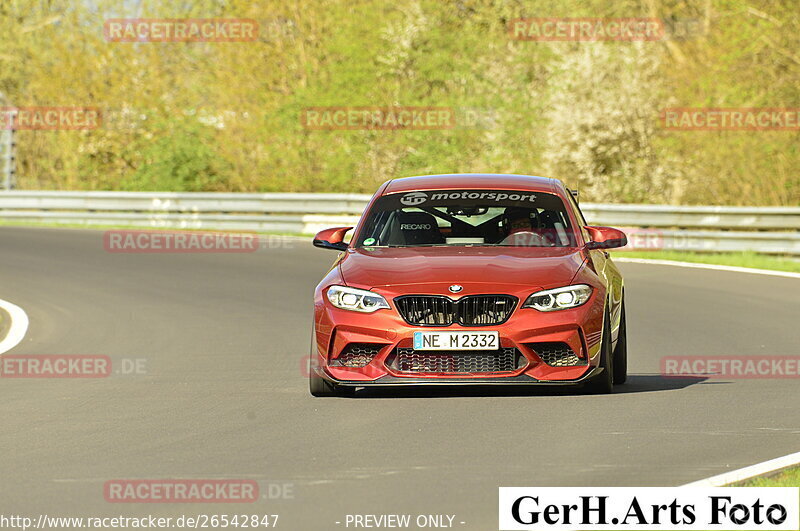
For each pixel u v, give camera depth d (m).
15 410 33.75
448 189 37.12
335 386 34.25
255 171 120.31
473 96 118.88
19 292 63.69
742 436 28.50
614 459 26.06
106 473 25.47
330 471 25.25
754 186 103.00
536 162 115.00
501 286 31.94
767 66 103.56
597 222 88.31
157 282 67.44
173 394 35.78
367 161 118.25
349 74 119.56
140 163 134.38
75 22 136.12
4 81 141.75
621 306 36.53
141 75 134.38
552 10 118.75
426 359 31.94
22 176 136.62
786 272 71.75
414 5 122.50
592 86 112.62
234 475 25.06
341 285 32.81
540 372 31.88
